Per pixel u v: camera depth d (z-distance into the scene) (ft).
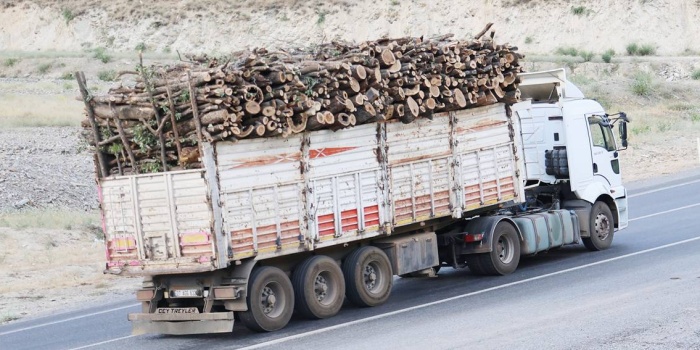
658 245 193.36
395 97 153.28
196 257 133.49
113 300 182.80
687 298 136.77
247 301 136.36
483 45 169.17
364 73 146.41
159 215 136.15
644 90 552.82
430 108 157.99
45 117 446.60
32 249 235.40
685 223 221.66
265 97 137.08
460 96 161.99
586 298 143.54
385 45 155.02
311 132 143.95
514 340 118.62
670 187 298.97
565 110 193.16
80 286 200.95
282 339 131.54
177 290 140.36
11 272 213.87
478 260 173.88
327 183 145.79
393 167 155.22
